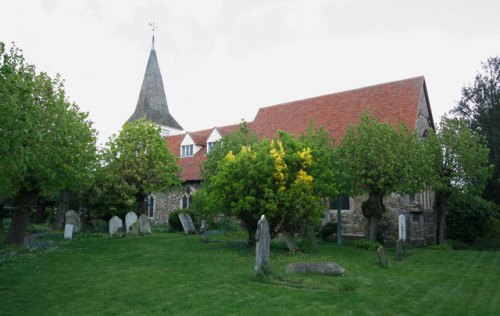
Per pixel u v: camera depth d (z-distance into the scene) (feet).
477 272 40.40
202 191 72.02
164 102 144.05
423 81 80.43
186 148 112.68
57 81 55.01
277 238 61.62
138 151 78.38
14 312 24.23
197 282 31.63
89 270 37.14
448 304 27.09
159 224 101.24
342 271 34.58
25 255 45.70
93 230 79.41
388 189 54.75
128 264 40.34
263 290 28.96
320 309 24.53
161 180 78.95
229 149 67.51
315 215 48.19
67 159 52.54
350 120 82.07
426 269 41.39
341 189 55.31
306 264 34.86
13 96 34.35
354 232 70.79
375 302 26.37
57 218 86.33
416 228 72.23
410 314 24.53
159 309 24.58
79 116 62.44
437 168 65.05
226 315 23.27
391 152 51.98
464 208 76.07
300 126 89.81
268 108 103.24
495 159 99.04
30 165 45.37
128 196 76.07
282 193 45.70
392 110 78.13
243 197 47.88
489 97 114.73
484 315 24.80
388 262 41.29
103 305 25.68
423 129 81.00
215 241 60.49
